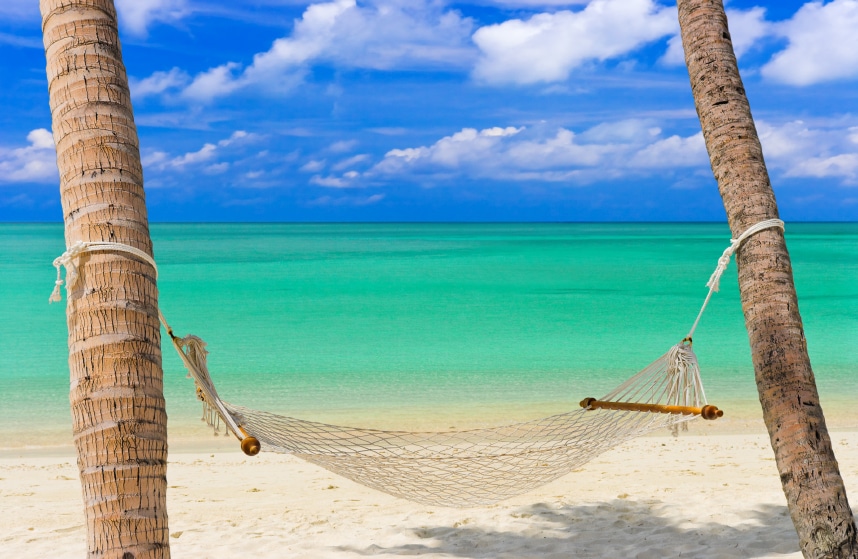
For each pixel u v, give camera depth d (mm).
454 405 9594
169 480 6562
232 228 153000
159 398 2412
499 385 10852
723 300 21594
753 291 3381
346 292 23938
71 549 4746
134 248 2389
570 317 18234
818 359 12750
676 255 45938
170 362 12688
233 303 21203
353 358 13094
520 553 4586
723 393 10188
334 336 15523
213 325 17094
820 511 3164
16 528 5203
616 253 48375
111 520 2285
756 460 6980
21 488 6246
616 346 14203
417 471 4203
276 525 5234
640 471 6645
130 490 2309
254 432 3752
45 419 8898
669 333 15711
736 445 7637
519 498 5883
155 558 2332
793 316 3328
